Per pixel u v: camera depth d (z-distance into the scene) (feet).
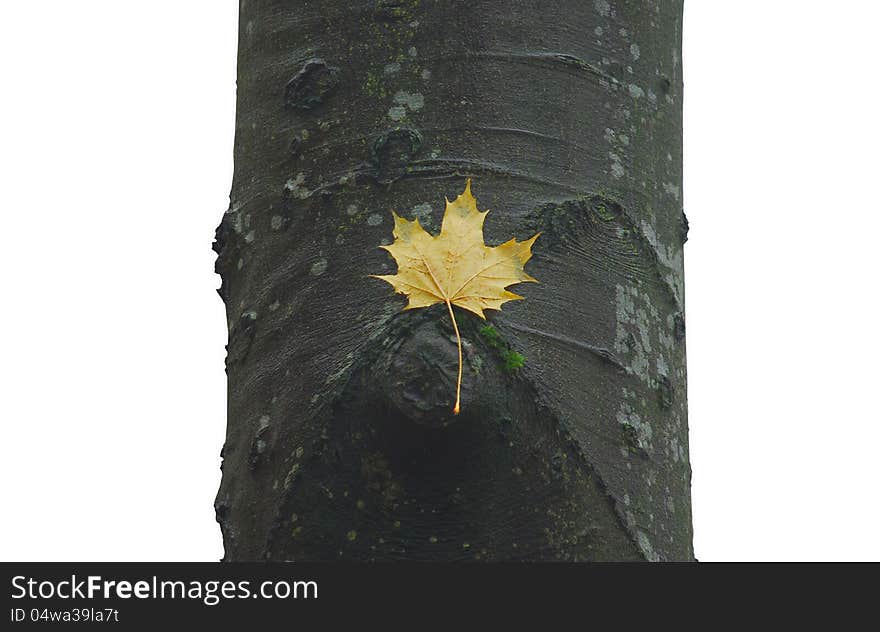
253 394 18.11
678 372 18.88
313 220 18.11
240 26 20.16
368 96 18.29
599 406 17.63
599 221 18.26
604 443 17.56
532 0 18.67
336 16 18.72
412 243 17.25
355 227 17.87
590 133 18.53
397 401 16.52
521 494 16.97
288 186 18.39
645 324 18.39
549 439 17.13
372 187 17.94
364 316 17.48
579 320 17.75
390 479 16.84
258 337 18.24
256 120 19.11
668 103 19.67
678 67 20.20
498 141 18.06
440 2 18.47
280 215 18.43
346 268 17.76
